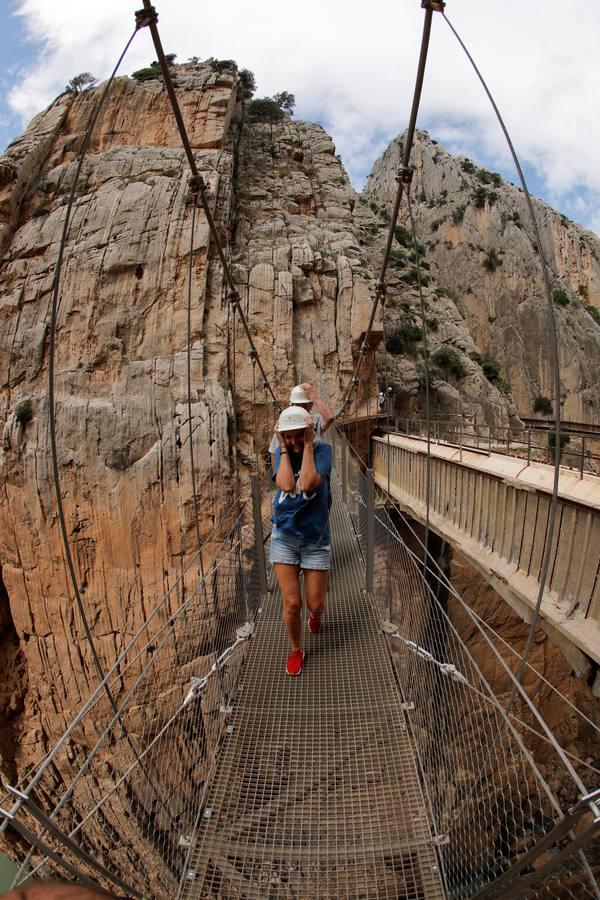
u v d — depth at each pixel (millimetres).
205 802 3307
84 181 28125
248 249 27906
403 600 4945
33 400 23078
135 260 25031
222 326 24469
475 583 19375
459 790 3432
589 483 7539
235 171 32688
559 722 18141
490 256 60625
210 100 30812
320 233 30500
